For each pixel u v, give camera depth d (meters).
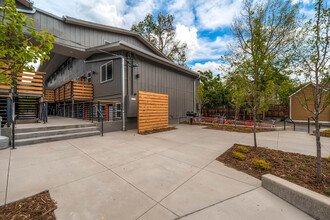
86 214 1.86
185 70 13.76
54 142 5.53
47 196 2.22
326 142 5.72
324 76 2.75
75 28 9.48
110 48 8.66
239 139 6.31
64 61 16.59
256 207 2.03
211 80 20.95
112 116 9.43
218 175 2.95
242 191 2.40
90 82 11.32
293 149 4.72
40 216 1.80
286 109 16.55
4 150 4.46
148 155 4.16
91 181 2.69
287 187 2.14
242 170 3.17
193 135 7.21
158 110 9.04
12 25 1.67
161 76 11.65
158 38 21.14
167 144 5.42
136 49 8.71
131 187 2.51
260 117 16.14
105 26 10.58
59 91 13.00
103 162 3.61
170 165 3.46
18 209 1.91
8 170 3.08
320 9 2.66
